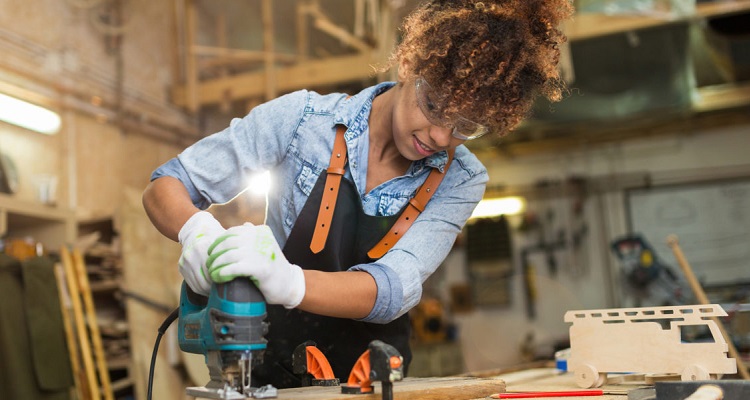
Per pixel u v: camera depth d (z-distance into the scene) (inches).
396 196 53.5
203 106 252.7
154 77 239.5
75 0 206.8
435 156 53.9
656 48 195.2
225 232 40.2
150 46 240.1
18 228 161.6
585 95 222.4
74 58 204.2
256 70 259.3
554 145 315.0
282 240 55.6
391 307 46.6
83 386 149.2
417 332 282.2
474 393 46.4
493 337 306.8
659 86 216.2
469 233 323.0
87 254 161.8
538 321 307.0
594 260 308.3
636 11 182.2
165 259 164.6
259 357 40.8
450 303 317.1
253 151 53.5
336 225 52.0
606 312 54.1
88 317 151.6
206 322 40.2
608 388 52.7
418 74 45.7
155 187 50.2
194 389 42.7
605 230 308.7
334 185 52.2
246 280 39.3
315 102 54.5
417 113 46.9
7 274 131.3
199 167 52.5
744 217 290.4
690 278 86.8
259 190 68.9
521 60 45.1
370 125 53.6
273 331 54.2
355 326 55.4
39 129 186.7
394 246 51.5
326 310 43.7
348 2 242.7
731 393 35.3
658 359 51.1
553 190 317.7
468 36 44.7
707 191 297.6
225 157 53.1
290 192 53.9
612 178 310.8
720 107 267.7
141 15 237.3
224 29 246.4
